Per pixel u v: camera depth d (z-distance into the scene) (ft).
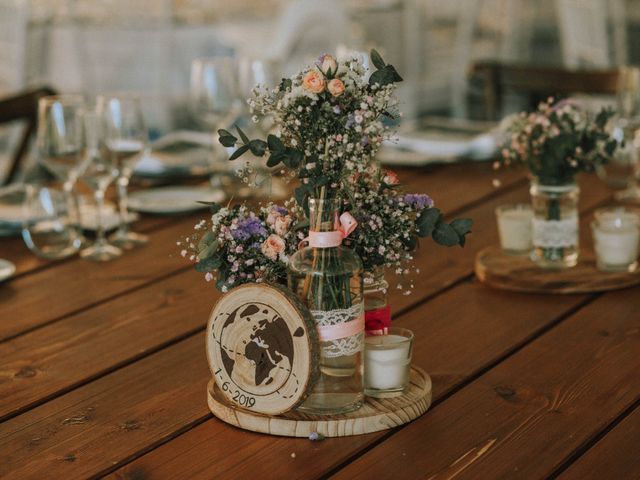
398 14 11.99
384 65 3.15
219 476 2.97
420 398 3.34
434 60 12.64
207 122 6.66
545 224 4.83
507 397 3.50
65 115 5.42
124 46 11.61
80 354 4.06
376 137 3.18
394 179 3.31
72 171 5.50
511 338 4.10
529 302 4.55
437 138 7.29
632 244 4.80
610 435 3.20
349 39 10.77
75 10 11.48
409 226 3.30
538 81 8.00
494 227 5.77
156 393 3.63
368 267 3.34
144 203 6.32
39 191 5.43
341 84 2.99
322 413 3.23
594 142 4.73
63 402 3.58
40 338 4.26
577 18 11.80
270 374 3.22
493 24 12.96
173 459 3.09
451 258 5.25
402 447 3.12
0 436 3.31
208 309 4.59
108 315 4.53
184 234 5.83
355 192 3.26
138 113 5.56
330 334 3.17
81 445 3.22
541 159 4.75
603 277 4.69
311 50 10.46
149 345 4.14
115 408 3.51
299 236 3.30
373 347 3.32
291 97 3.08
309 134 3.13
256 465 3.03
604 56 11.48
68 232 5.47
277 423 3.20
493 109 8.25
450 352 3.96
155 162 6.81
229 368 3.32
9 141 10.61
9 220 5.82
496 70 8.20
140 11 11.56
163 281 5.01
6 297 4.82
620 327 4.21
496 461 3.03
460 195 6.48
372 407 3.28
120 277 5.09
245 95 6.57
